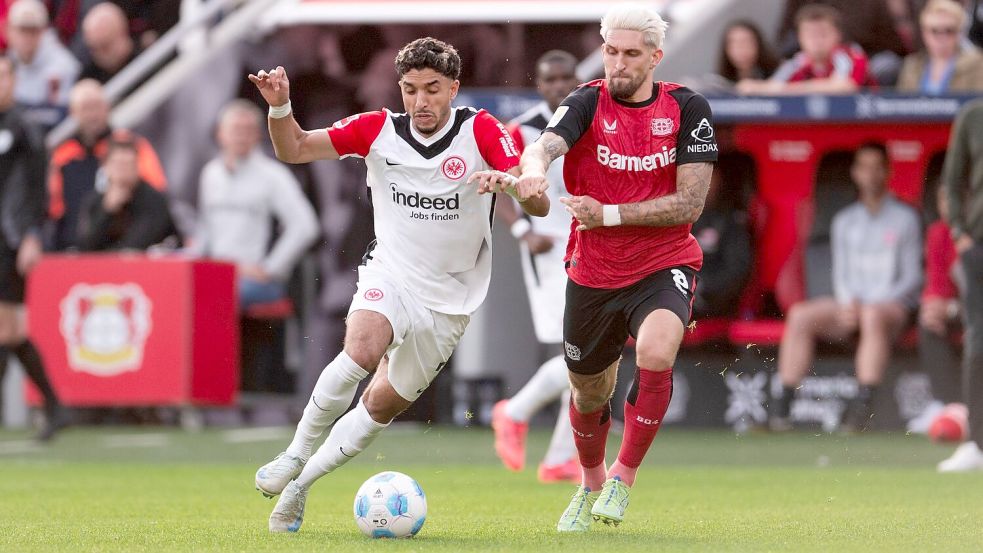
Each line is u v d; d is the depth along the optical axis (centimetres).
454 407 5016
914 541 1933
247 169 5175
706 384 4875
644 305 1967
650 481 3178
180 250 5166
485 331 5000
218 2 5503
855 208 4769
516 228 3194
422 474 3397
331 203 5247
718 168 4800
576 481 3164
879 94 4641
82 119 5169
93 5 5750
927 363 4600
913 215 4734
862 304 4750
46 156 4347
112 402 4788
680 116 1978
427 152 1978
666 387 1920
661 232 1991
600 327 2022
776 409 4816
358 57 5384
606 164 1989
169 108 5375
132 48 5762
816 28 4841
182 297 4731
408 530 1947
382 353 1936
